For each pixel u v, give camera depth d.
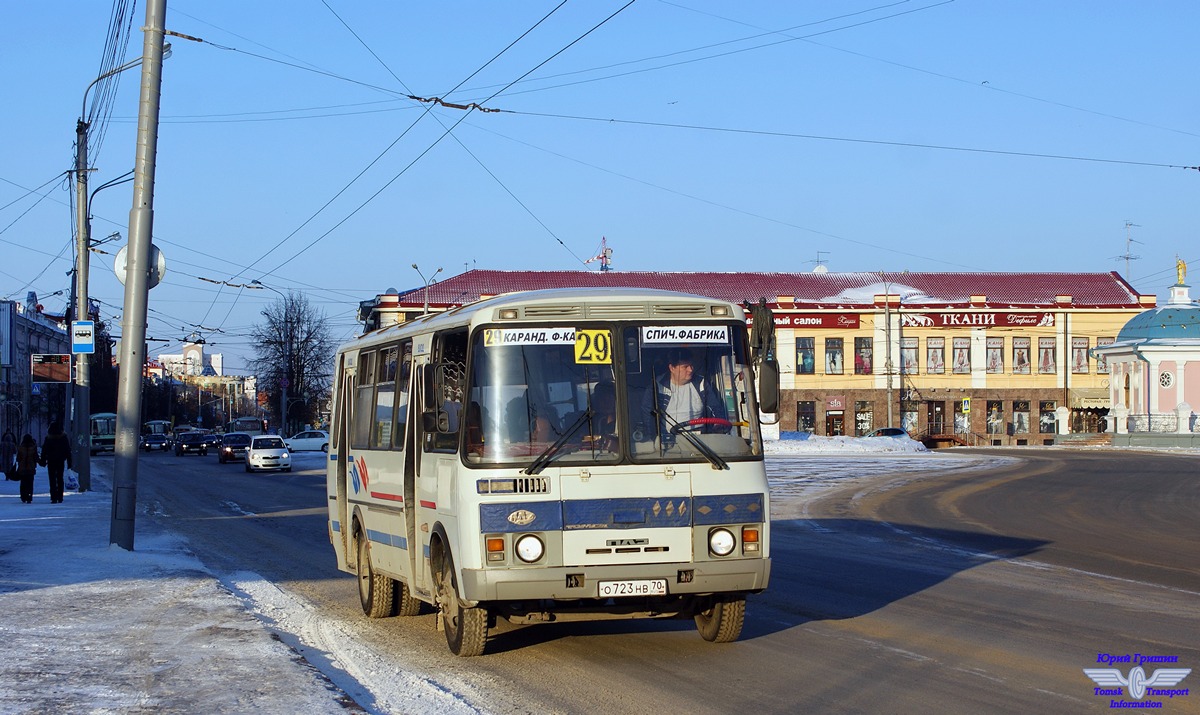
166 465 61.09
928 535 21.05
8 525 22.88
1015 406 80.69
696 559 9.20
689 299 9.73
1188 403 67.69
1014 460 51.69
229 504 31.12
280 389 83.44
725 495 9.33
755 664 9.43
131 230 18.03
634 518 9.13
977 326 80.44
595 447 9.22
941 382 80.44
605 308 9.56
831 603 12.75
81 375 35.84
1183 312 69.19
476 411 9.26
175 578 14.73
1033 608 12.35
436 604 10.18
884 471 43.22
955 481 37.59
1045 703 8.02
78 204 33.81
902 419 80.12
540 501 9.05
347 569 13.79
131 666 9.17
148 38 18.02
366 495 12.64
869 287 84.06
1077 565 16.42
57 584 14.17
